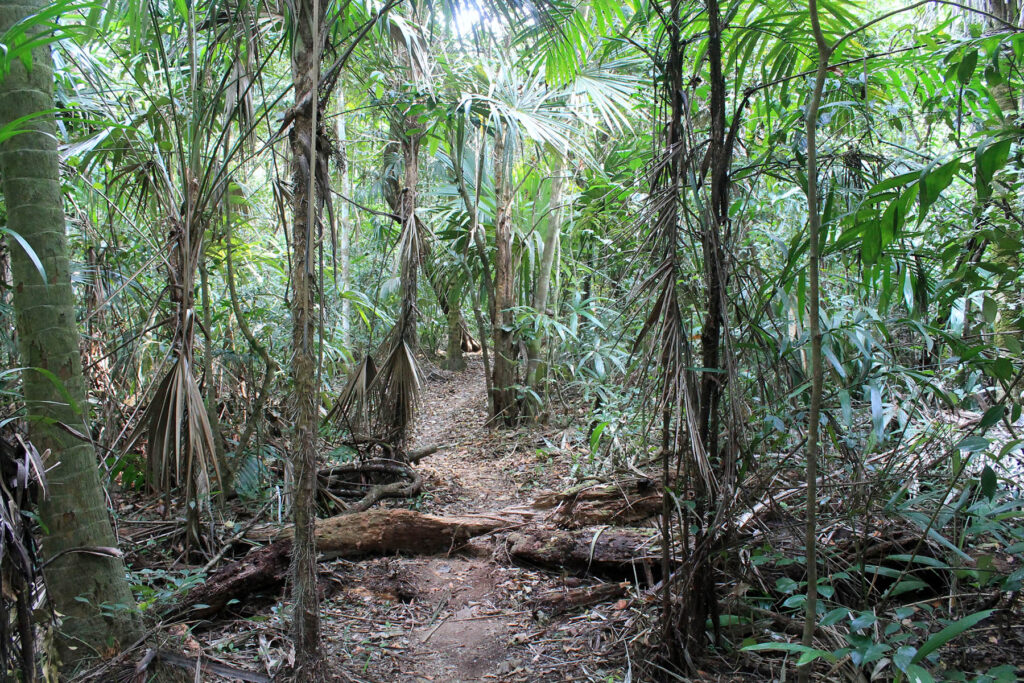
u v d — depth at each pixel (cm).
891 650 187
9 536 170
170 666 231
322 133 237
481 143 573
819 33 167
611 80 537
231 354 454
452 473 541
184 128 344
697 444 197
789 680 215
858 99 289
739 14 283
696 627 229
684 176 217
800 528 262
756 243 318
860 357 235
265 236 569
